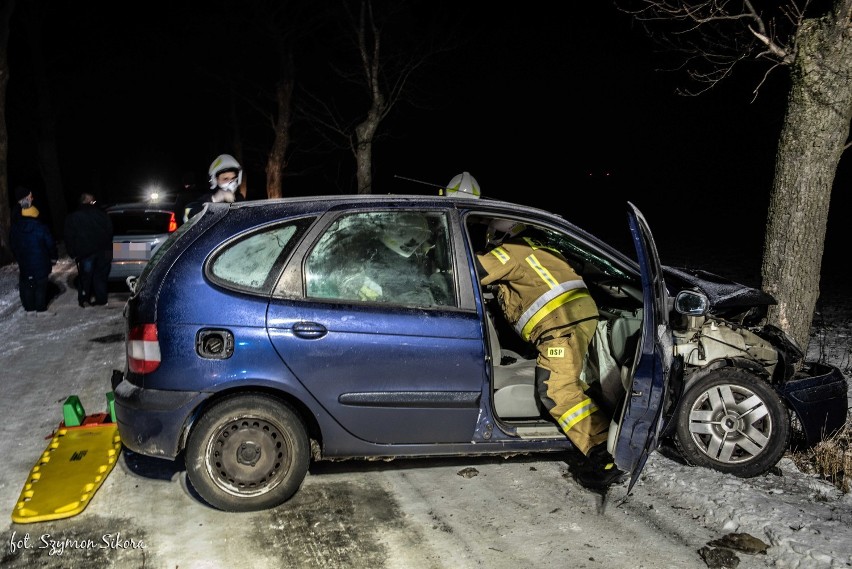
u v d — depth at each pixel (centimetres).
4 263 1495
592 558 347
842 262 1359
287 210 399
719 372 429
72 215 967
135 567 342
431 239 411
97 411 559
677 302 405
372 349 390
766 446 427
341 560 347
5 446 486
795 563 336
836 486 420
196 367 377
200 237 391
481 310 406
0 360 721
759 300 443
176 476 433
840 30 505
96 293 1005
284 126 2088
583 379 454
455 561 346
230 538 366
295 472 392
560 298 428
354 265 400
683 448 434
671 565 341
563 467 447
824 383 442
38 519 380
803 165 530
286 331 382
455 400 402
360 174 1369
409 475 436
